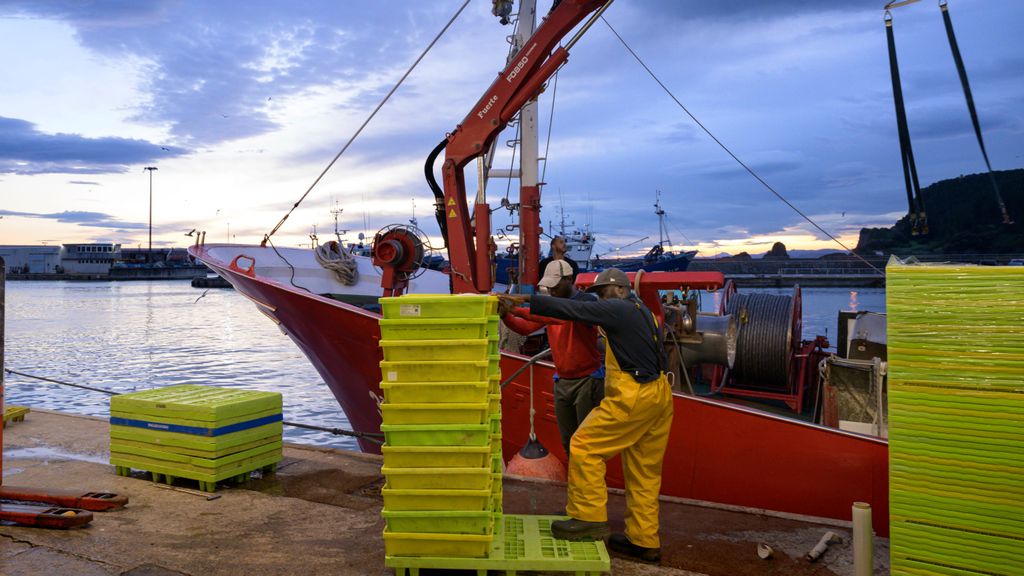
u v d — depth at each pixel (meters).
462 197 8.69
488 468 3.54
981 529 2.85
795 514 4.66
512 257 10.74
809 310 42.09
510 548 3.68
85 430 7.01
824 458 5.23
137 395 5.50
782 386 7.13
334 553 3.95
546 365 6.30
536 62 8.16
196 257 9.20
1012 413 2.79
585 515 3.75
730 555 3.94
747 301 7.17
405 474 3.55
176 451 5.14
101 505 4.59
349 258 12.40
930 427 2.93
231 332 39.44
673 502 4.92
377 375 7.46
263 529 4.33
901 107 3.91
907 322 2.97
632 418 3.64
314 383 20.88
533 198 10.16
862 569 3.14
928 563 2.94
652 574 3.67
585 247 35.28
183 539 4.15
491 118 8.37
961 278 2.88
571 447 3.79
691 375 7.34
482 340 3.56
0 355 4.67
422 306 3.60
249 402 5.29
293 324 7.90
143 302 76.69
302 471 5.64
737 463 5.50
